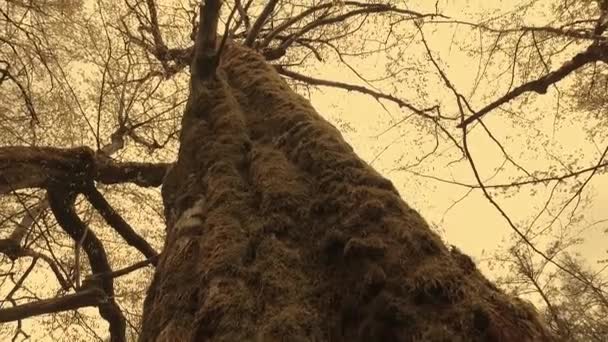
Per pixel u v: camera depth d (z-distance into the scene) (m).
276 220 1.84
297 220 1.86
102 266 5.82
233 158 2.46
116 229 5.76
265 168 2.19
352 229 1.66
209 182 2.32
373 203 1.72
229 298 1.50
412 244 1.54
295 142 2.38
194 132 2.83
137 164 5.37
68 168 4.88
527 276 5.40
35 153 4.68
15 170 4.48
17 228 5.62
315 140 2.26
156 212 6.16
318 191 1.96
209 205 2.12
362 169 2.00
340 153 2.14
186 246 1.95
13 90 5.50
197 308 1.63
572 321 5.99
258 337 1.37
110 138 5.75
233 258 1.67
